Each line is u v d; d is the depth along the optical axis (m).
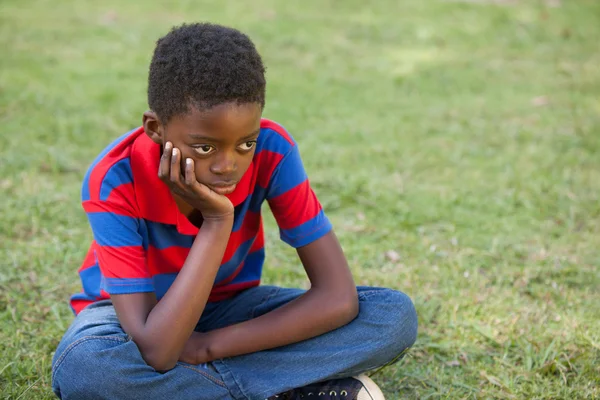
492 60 7.03
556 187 4.32
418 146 4.98
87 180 2.24
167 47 2.01
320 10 8.61
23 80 5.86
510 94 6.10
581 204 4.12
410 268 3.47
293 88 6.09
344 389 2.29
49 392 2.50
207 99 1.93
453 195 4.24
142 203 2.22
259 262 2.64
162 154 2.20
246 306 2.54
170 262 2.34
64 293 3.19
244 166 2.08
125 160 2.20
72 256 3.47
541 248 3.68
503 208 4.08
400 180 4.41
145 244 2.30
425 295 3.23
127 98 5.64
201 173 2.06
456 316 3.08
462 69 6.76
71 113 5.29
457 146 5.00
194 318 2.13
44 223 3.78
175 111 1.98
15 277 3.27
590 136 5.10
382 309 2.30
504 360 2.79
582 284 3.36
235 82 1.94
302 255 2.38
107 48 6.94
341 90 6.14
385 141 5.06
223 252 2.17
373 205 4.11
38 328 2.93
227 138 1.98
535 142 5.06
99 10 8.27
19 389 2.51
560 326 3.01
